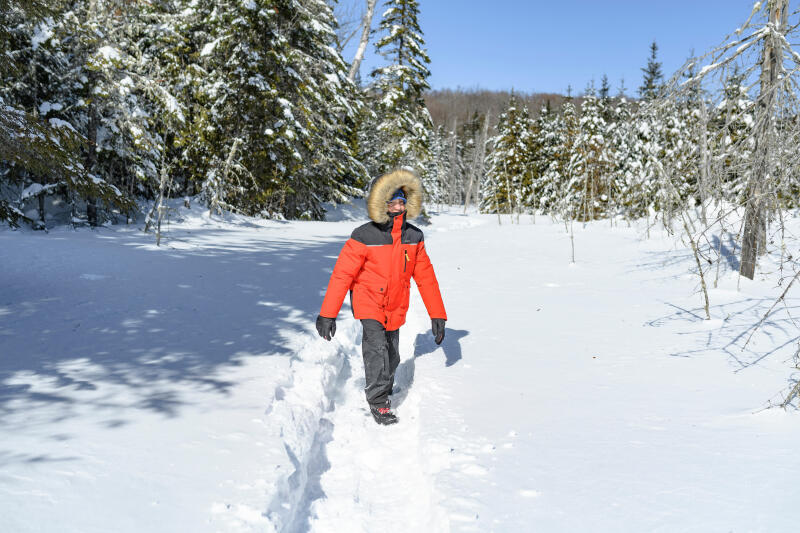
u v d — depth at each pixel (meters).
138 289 6.77
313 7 23.95
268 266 9.60
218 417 2.96
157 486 2.19
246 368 3.88
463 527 1.98
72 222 14.61
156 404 3.11
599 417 3.07
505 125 41.41
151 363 3.90
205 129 19.88
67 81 14.74
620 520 1.99
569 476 2.37
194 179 21.64
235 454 2.53
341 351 5.08
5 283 6.54
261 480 2.29
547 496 2.20
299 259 10.84
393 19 29.77
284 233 17.52
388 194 3.45
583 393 3.50
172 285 7.21
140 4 16.34
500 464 2.50
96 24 14.40
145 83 15.93
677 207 5.83
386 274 3.49
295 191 24.19
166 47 20.64
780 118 5.01
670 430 2.84
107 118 15.57
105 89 14.68
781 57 5.85
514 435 2.84
